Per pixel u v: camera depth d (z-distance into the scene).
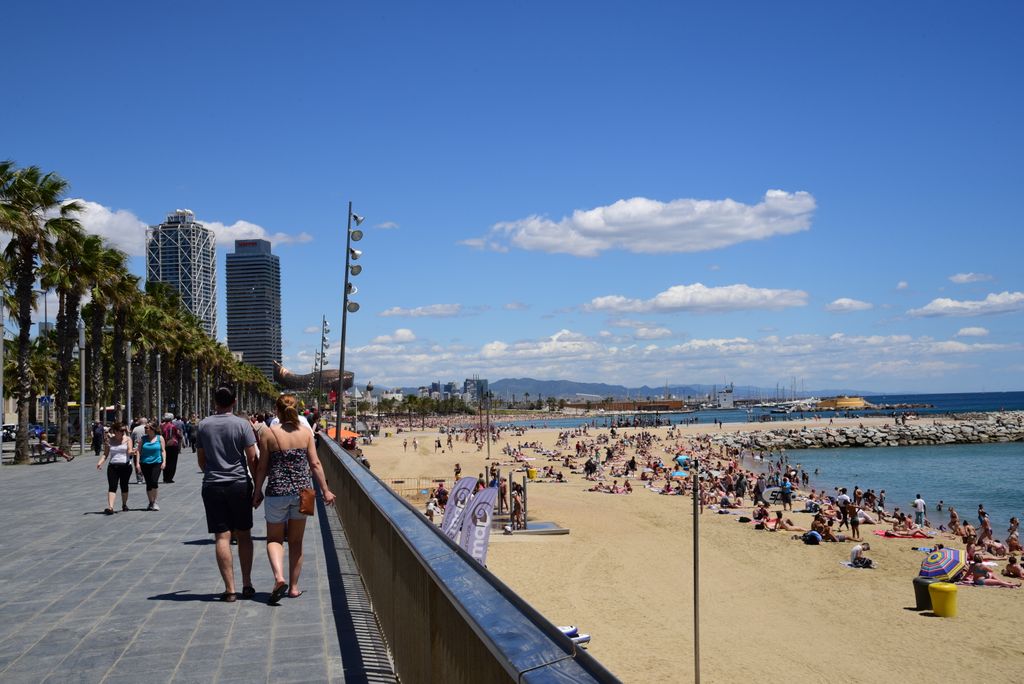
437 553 3.69
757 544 33.59
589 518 40.94
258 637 5.74
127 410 48.34
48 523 12.51
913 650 19.47
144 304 61.12
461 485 11.35
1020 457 100.69
